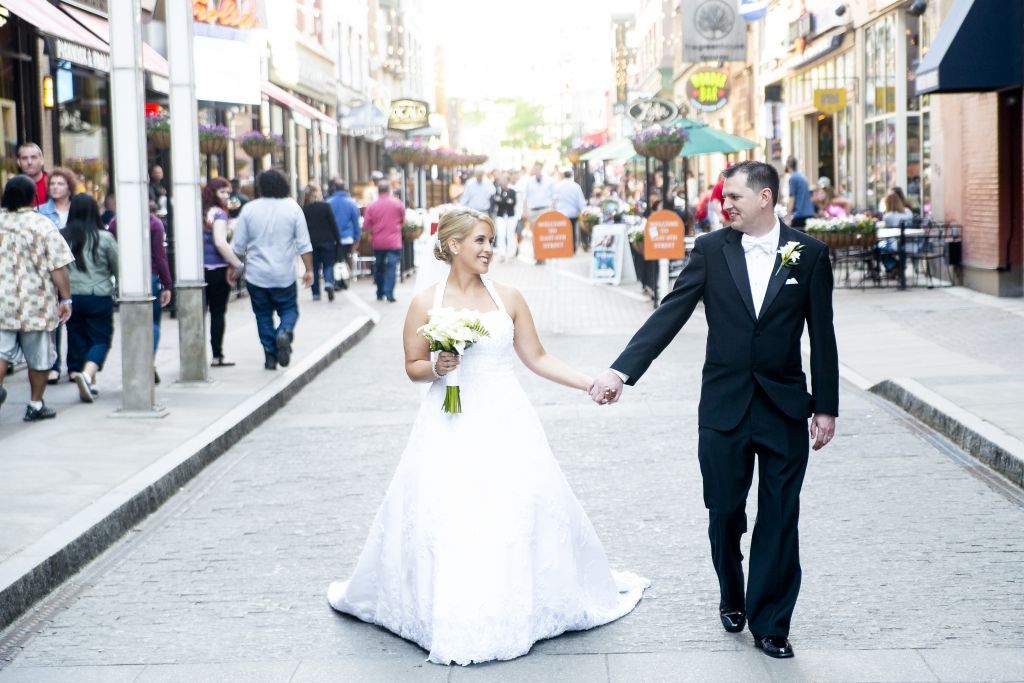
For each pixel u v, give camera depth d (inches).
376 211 872.9
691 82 1385.3
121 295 410.3
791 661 201.6
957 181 764.6
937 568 248.8
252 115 1339.8
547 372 220.7
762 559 203.5
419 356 221.0
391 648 215.0
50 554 252.1
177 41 466.3
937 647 206.2
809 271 201.6
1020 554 256.4
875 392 440.8
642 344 205.0
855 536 272.5
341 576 256.7
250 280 518.0
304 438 402.9
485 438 212.5
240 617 233.1
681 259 761.6
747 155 1533.0
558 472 219.0
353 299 885.2
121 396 454.0
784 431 201.9
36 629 229.1
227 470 358.6
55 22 549.6
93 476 322.7
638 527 286.2
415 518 212.5
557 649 211.5
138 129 406.9
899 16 901.2
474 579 206.7
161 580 257.1
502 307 220.4
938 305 663.1
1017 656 201.3
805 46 1181.7
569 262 1237.1
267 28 1301.7
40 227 395.5
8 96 653.9
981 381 421.4
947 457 343.6
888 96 941.2
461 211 219.1
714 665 200.8
